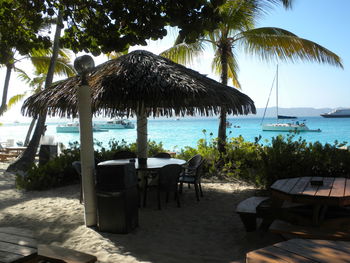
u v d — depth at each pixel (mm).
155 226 4742
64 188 7762
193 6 3639
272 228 3570
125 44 4293
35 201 6496
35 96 6246
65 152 9141
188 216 5219
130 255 3746
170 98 5023
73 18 4750
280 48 9586
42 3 4562
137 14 3936
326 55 9086
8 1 4770
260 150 8148
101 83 5156
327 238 3258
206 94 5176
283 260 2193
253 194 6637
